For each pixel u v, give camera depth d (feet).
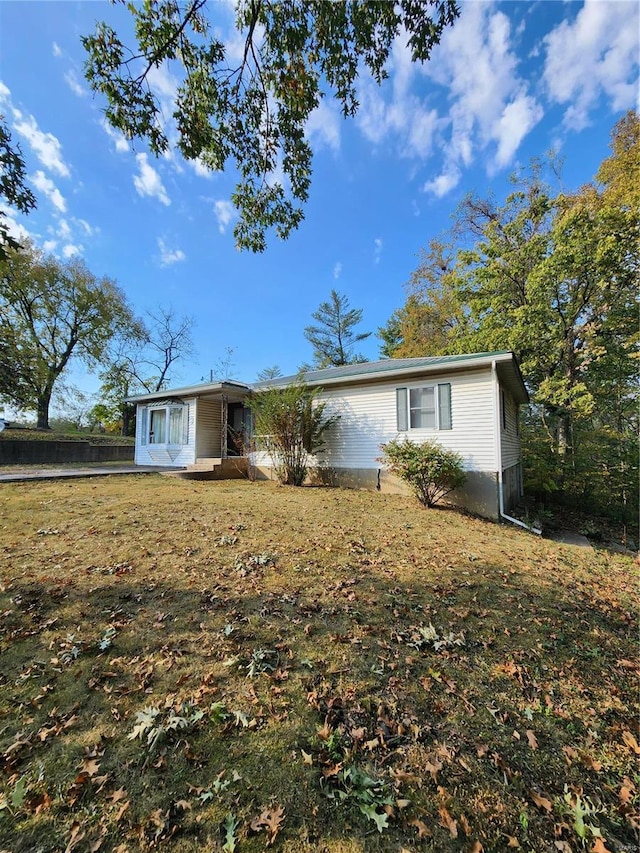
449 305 67.26
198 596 10.93
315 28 11.35
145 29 11.21
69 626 9.21
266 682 7.55
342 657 8.45
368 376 31.78
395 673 8.02
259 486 32.09
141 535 15.89
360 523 20.40
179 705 6.83
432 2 10.86
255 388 39.83
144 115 12.26
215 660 8.16
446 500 28.25
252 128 13.67
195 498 23.99
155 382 89.35
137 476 33.78
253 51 12.19
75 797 5.12
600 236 39.34
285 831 4.78
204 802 5.11
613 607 12.48
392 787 5.44
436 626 10.02
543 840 4.84
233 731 6.33
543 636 10.03
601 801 5.44
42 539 14.92
